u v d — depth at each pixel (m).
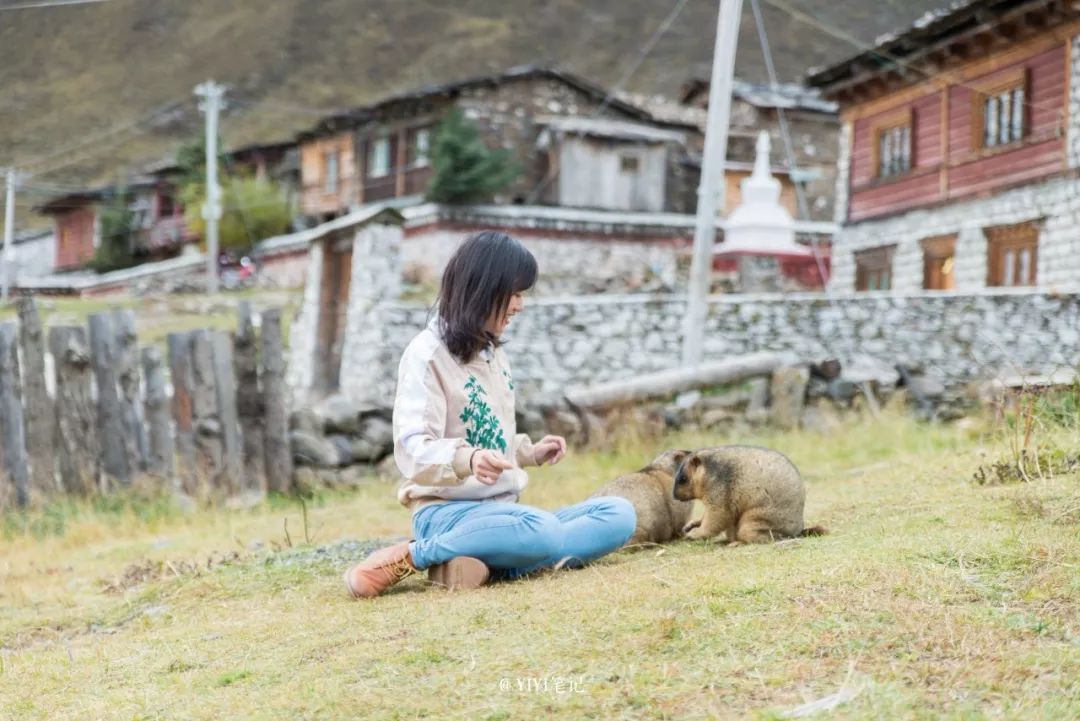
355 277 17.27
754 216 18.67
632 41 66.88
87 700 3.28
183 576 5.41
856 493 6.23
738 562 4.09
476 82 34.69
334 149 40.38
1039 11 17.23
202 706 2.97
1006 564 3.68
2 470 9.25
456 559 4.15
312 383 18.28
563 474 9.63
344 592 4.52
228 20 68.56
